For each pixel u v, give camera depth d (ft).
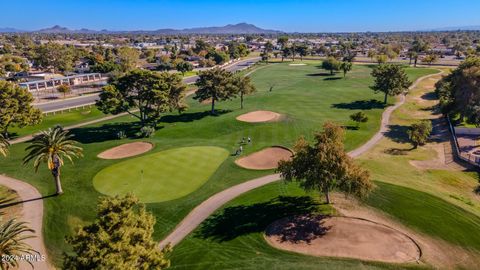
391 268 102.78
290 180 137.28
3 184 170.50
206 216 138.41
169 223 134.31
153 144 226.58
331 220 130.00
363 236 119.34
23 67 605.31
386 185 157.07
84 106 341.62
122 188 160.56
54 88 461.78
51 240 124.88
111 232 77.56
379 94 382.42
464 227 124.36
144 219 86.17
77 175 176.55
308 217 132.77
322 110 314.76
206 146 220.23
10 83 252.21
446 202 142.10
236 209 142.00
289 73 568.00
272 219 132.98
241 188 161.38
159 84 259.19
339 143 130.52
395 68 333.62
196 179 170.30
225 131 259.80
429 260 106.42
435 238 117.91
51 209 145.69
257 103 348.79
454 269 102.89
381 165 185.98
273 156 203.31
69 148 159.33
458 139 231.71
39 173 182.19
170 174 175.83
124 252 74.13
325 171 124.16
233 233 125.90
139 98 260.62
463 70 259.39
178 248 118.93
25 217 139.95
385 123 275.18
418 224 125.80
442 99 296.51
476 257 108.58
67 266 73.26
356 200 143.84
